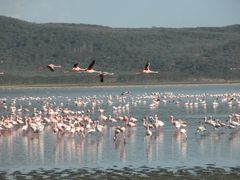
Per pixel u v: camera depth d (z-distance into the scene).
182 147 69.38
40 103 158.00
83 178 54.03
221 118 102.69
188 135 79.25
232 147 68.94
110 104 148.00
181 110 123.62
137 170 57.00
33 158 63.97
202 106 134.88
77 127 82.31
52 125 91.75
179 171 56.31
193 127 88.12
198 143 72.31
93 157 63.91
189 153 65.38
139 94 197.62
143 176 54.44
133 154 65.25
